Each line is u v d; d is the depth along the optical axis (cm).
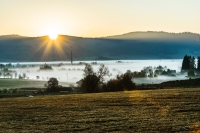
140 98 3688
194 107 2856
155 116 2503
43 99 4128
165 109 2823
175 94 3925
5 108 3306
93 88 7544
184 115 2502
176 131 1964
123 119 2427
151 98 3644
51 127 2245
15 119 2638
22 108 3262
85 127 2195
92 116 2614
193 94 3853
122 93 4619
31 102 3806
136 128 2091
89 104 3366
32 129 2206
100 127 2175
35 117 2689
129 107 3044
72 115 2709
